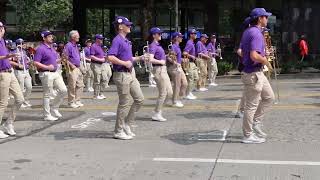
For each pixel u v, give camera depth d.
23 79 15.75
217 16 35.12
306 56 33.34
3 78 10.84
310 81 24.91
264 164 8.42
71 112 14.70
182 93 15.34
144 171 8.11
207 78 22.91
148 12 30.44
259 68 9.78
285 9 34.53
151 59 12.59
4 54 10.85
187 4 35.22
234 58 34.09
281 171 8.00
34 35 44.94
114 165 8.50
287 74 28.39
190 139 10.52
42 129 12.02
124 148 9.76
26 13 41.09
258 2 34.66
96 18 42.72
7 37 44.28
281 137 10.58
